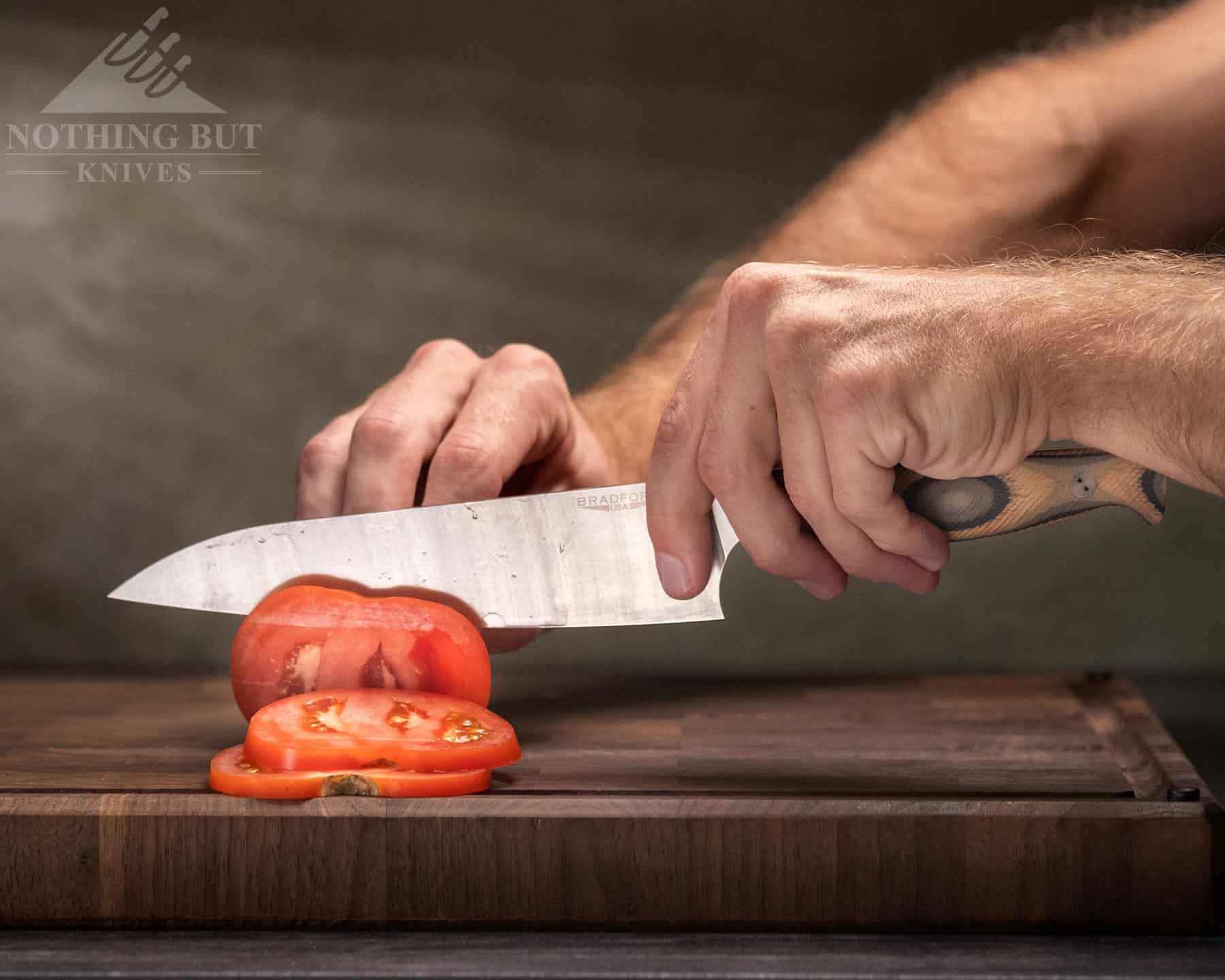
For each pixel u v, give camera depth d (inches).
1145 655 92.7
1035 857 38.0
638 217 99.1
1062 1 94.3
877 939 37.7
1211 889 37.4
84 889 38.6
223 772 39.7
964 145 68.7
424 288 99.7
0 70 96.9
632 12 97.1
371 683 45.4
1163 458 35.9
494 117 98.5
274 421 100.2
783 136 98.0
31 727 50.8
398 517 48.4
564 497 47.8
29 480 99.0
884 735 50.0
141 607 97.0
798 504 37.8
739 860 38.4
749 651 93.9
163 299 99.0
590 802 39.1
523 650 93.4
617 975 34.2
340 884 38.5
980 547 93.0
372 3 97.3
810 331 35.6
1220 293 35.9
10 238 98.0
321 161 98.7
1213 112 65.8
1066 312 36.0
